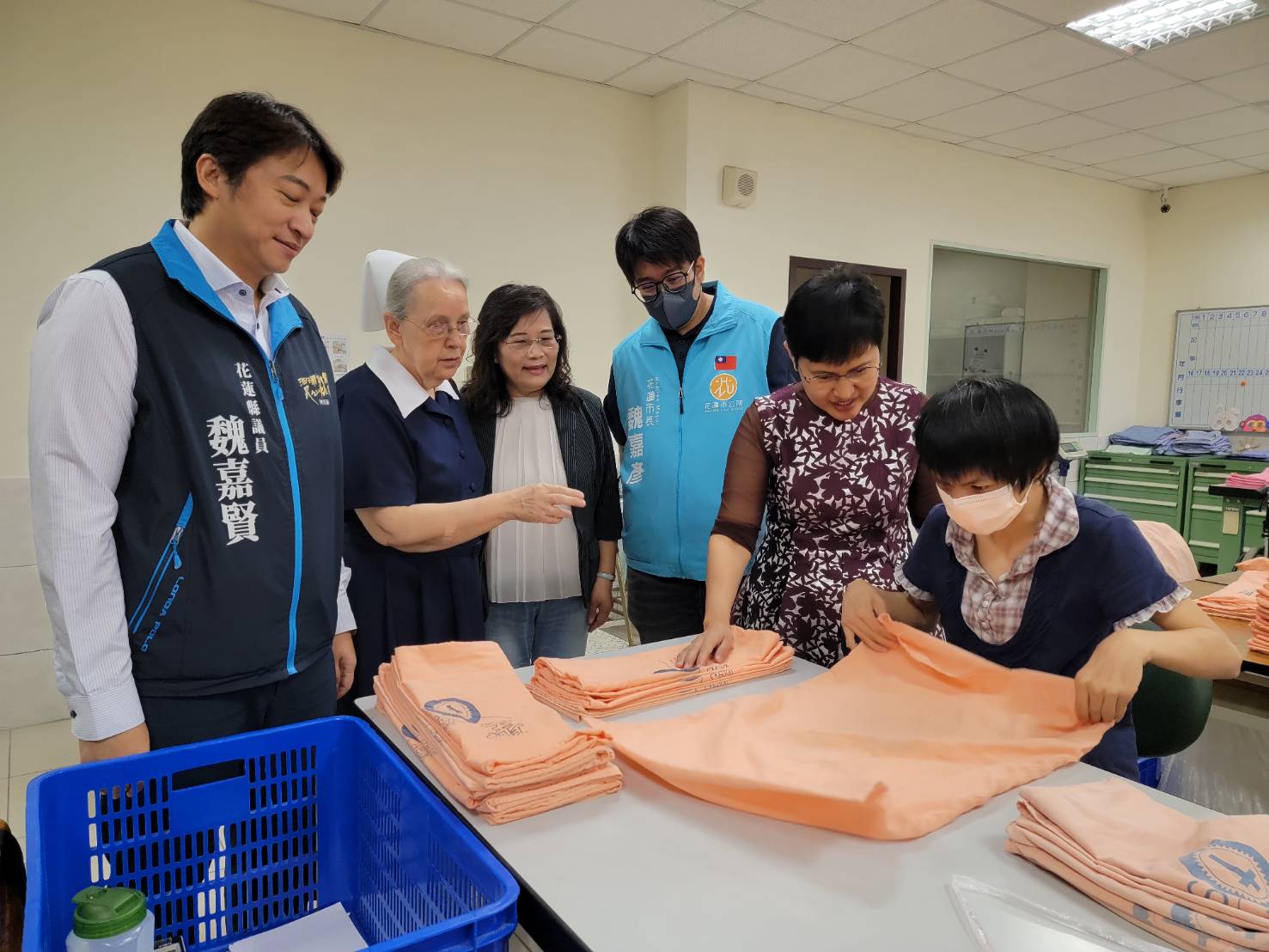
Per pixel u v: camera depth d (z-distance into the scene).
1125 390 6.35
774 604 1.52
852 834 0.82
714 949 0.65
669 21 3.22
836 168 4.44
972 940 0.66
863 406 1.39
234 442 1.15
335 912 0.99
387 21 3.19
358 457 1.52
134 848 0.90
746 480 1.46
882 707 1.08
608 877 0.75
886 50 3.53
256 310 1.24
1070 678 1.01
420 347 1.53
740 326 1.89
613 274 4.04
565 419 1.84
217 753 0.93
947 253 5.21
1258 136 4.80
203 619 1.14
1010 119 4.47
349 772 1.02
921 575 1.21
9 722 2.90
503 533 1.79
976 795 0.85
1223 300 5.92
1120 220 6.05
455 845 0.75
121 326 1.07
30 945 0.62
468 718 0.96
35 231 2.74
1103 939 0.66
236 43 3.00
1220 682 1.66
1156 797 0.87
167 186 2.93
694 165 3.92
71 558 1.03
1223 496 3.06
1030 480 0.95
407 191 3.41
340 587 1.49
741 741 0.99
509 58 3.57
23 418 2.80
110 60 2.79
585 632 1.94
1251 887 0.65
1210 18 3.32
